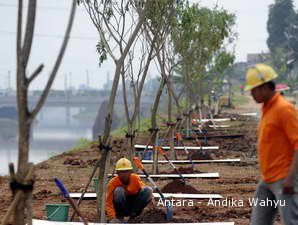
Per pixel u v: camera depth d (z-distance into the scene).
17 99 8.13
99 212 13.09
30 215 8.37
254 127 40.47
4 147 61.94
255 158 25.69
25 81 8.13
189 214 14.16
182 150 27.58
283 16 108.81
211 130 38.03
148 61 17.19
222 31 29.36
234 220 13.56
